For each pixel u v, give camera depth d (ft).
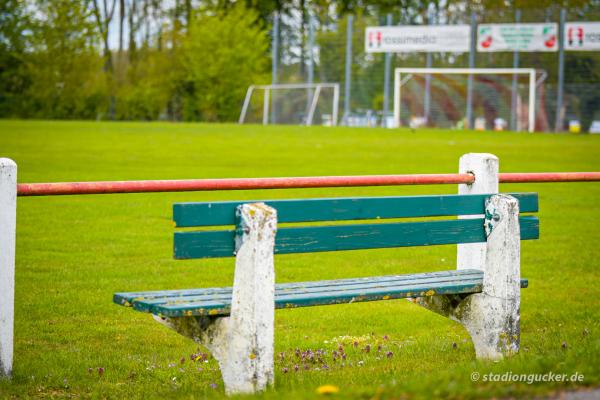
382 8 269.85
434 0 269.64
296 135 142.61
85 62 209.46
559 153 116.57
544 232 53.93
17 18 205.16
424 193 71.92
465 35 195.21
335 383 20.03
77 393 21.44
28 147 106.73
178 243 17.95
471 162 23.25
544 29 189.06
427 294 21.13
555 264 43.86
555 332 28.14
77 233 49.93
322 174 83.20
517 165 99.09
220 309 18.44
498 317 22.03
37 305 33.14
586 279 40.29
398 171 87.97
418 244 21.29
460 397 16.29
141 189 19.75
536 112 189.26
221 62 221.46
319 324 31.76
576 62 188.24
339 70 209.67
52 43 206.49
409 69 191.52
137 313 32.65
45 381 22.35
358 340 28.55
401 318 32.86
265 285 18.24
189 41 225.15
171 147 112.88
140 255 44.11
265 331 18.26
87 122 165.27
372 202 20.49
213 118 224.12
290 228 19.31
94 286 36.78
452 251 47.78
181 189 20.01
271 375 18.44
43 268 40.14
